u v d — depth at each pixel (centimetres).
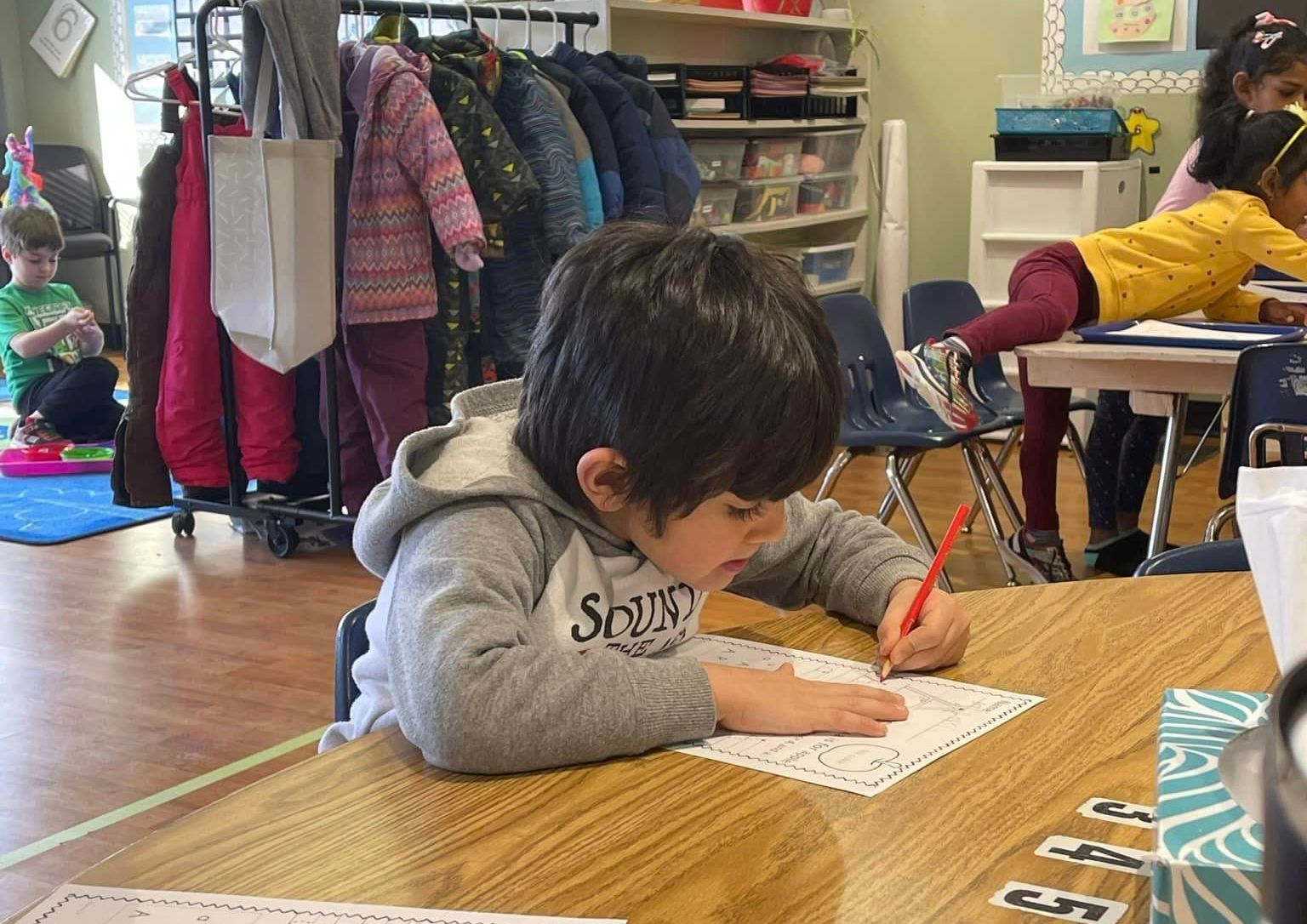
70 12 747
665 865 69
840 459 316
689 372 83
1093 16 504
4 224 499
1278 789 24
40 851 207
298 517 370
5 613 326
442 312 349
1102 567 351
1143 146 505
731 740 86
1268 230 287
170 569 362
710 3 480
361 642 116
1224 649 102
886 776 80
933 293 364
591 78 372
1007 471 461
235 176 319
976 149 538
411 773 82
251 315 326
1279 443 247
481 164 333
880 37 548
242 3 335
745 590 123
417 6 362
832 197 540
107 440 498
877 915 64
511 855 71
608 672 85
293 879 68
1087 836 72
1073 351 262
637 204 365
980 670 100
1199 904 51
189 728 255
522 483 96
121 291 762
